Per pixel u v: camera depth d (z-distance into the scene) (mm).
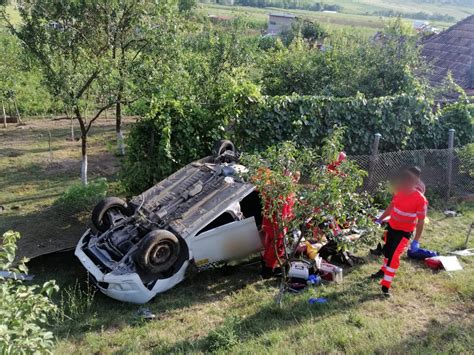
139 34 10844
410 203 6625
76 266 7652
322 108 10508
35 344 3707
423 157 10617
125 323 6195
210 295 6910
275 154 6012
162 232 6582
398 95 11297
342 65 14336
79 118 10094
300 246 7375
